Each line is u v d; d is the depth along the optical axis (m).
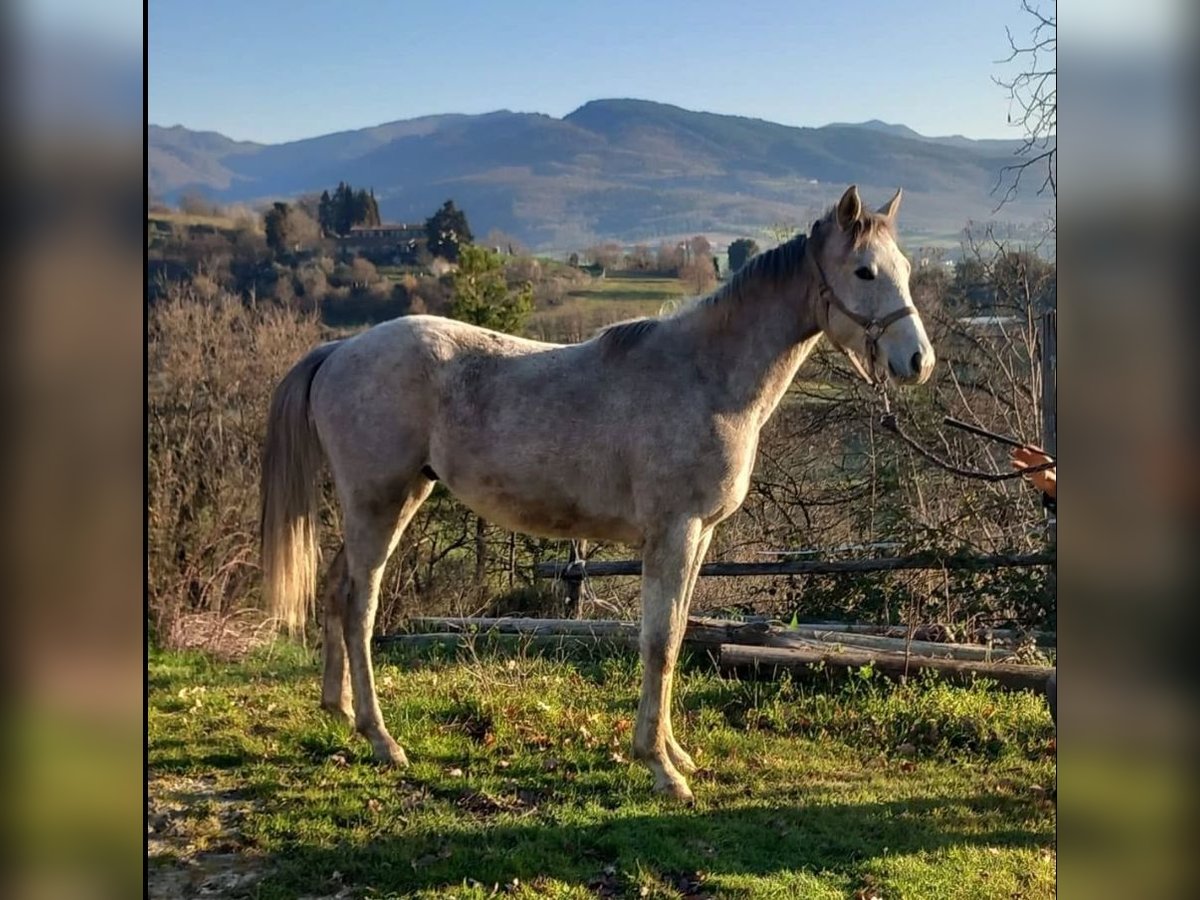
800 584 7.54
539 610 8.07
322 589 7.56
